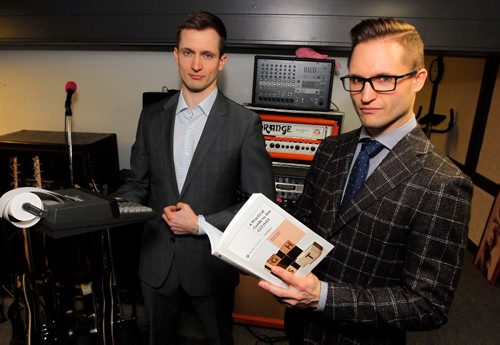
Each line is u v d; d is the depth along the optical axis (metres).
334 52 1.89
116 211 0.91
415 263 0.80
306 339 1.00
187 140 1.29
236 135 1.27
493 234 2.66
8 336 1.91
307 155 1.69
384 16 1.66
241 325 2.01
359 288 0.84
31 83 2.20
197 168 1.25
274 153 1.71
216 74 1.26
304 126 1.66
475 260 2.84
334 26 1.69
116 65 2.09
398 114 0.81
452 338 2.02
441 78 3.82
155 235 1.33
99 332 1.44
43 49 2.12
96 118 2.20
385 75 0.76
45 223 0.84
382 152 0.90
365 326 0.93
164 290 1.35
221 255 0.75
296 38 1.73
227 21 1.74
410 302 0.78
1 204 0.83
